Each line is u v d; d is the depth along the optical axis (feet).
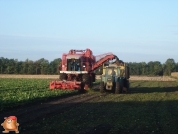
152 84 186.50
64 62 118.01
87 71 116.16
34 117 55.93
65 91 105.19
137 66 397.80
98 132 44.37
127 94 108.27
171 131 46.06
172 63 399.85
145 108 70.74
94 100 86.28
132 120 54.60
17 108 68.54
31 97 83.97
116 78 109.19
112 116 58.44
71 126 48.21
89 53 119.85
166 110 68.28
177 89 141.38
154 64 398.21
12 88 123.75
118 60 116.26
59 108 68.54
